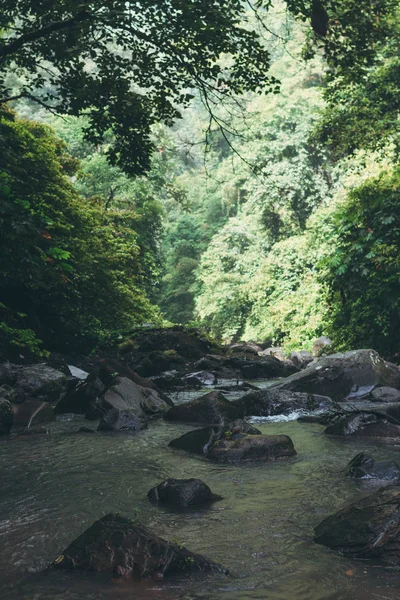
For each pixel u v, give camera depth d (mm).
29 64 15258
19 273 15055
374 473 5422
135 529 3590
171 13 13352
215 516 4453
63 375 12367
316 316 28969
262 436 6551
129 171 15430
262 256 41969
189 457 6559
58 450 7008
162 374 17656
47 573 3416
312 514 4422
